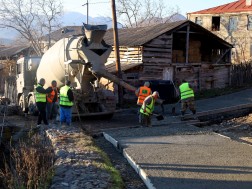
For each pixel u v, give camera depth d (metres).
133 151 10.73
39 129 13.68
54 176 8.08
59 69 16.36
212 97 23.61
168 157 10.05
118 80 15.94
